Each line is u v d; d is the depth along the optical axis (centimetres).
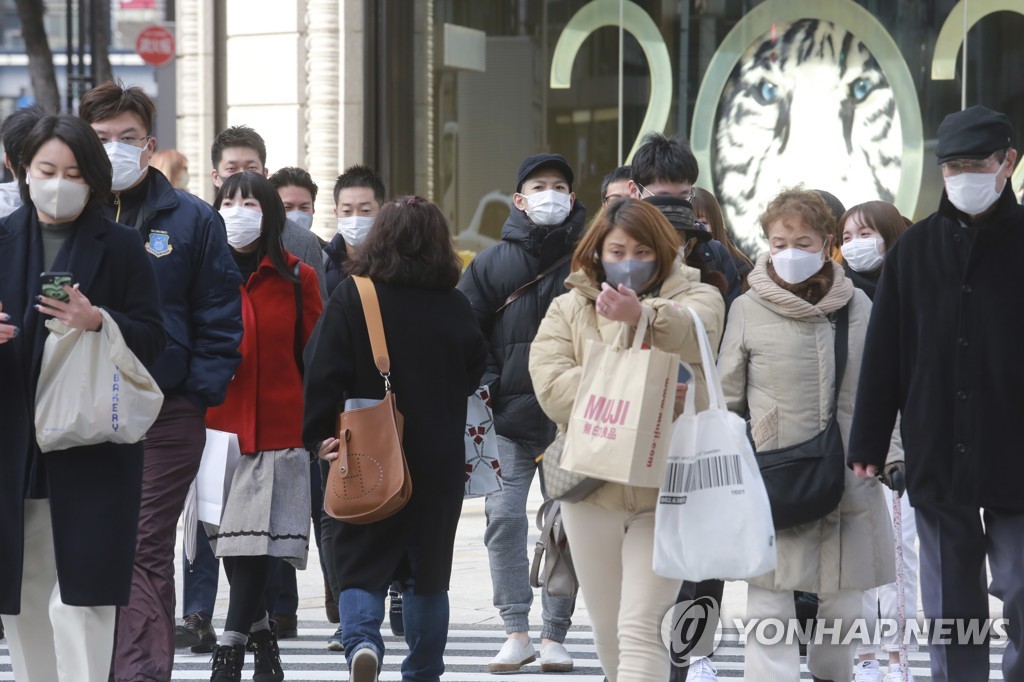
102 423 1042
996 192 1071
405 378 1137
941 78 2919
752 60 2988
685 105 3000
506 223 1515
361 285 1145
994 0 2897
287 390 1362
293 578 1652
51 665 1124
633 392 987
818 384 1157
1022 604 1081
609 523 1055
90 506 1064
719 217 1603
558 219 1486
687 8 2992
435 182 3078
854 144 2958
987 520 1112
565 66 3030
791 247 1165
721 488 1003
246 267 1398
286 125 3114
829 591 1152
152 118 1264
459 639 1623
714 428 1009
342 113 3086
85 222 1084
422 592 1141
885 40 2934
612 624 1079
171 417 1235
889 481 1154
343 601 1126
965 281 1081
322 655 1559
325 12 3073
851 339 1170
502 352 1486
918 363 1097
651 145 1341
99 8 3822
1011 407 1071
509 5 3041
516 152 3052
